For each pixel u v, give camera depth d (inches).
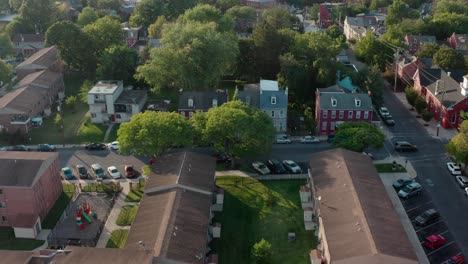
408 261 2319.1
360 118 4288.9
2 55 6441.9
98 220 3014.3
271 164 3695.9
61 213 3161.9
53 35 5674.2
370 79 4867.1
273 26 5689.0
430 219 3014.3
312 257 2632.9
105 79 5241.1
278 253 2765.7
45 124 4591.5
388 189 3417.8
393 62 5905.5
